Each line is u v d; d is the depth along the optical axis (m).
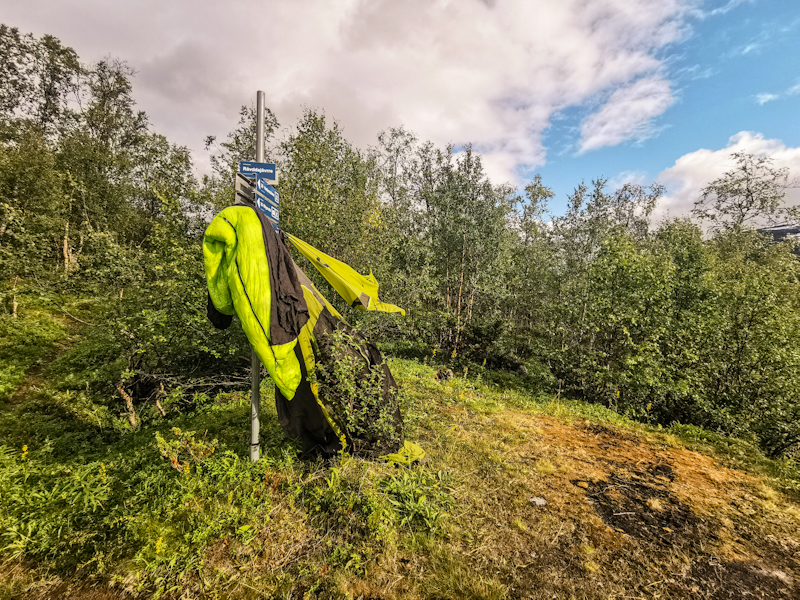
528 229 16.62
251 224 3.11
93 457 4.14
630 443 5.27
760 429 6.28
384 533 2.85
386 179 15.98
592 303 8.15
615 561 2.88
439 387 7.16
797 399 6.21
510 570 2.71
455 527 3.11
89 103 19.39
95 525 2.87
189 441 3.70
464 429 5.25
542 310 13.62
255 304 3.04
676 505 3.72
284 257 3.34
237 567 2.53
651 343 6.94
